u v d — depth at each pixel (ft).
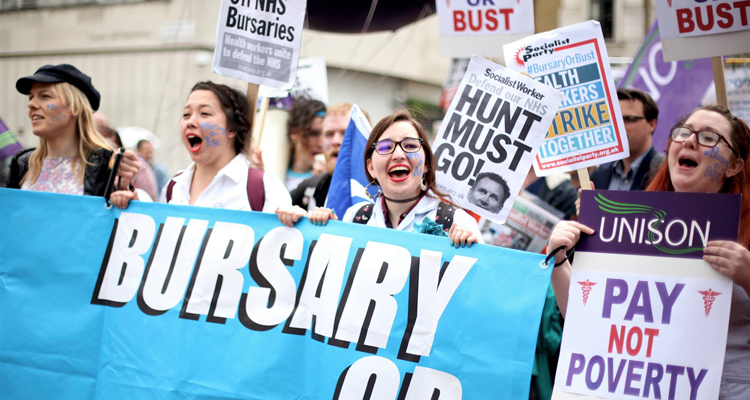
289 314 10.43
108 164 12.22
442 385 9.60
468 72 11.32
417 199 10.68
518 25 13.92
